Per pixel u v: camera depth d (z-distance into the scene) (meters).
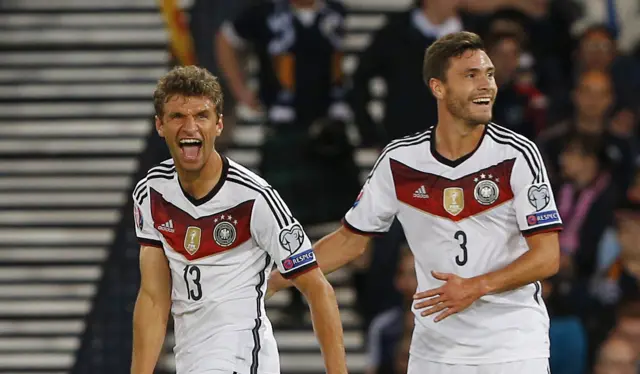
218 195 18.47
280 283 19.95
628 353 29.17
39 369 35.94
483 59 18.95
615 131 34.72
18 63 41.38
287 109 33.88
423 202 19.48
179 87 17.89
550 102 34.47
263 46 34.06
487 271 19.27
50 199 38.75
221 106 18.28
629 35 42.91
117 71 41.09
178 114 17.84
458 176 19.28
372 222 20.06
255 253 18.69
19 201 38.75
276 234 18.41
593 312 30.20
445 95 19.14
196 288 18.61
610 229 32.03
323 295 18.44
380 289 31.92
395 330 30.08
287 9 33.94
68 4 42.41
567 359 29.44
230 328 18.45
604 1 41.59
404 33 32.62
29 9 42.25
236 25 34.22
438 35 32.66
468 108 18.92
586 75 34.03
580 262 31.98
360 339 33.88
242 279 18.59
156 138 30.58
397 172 19.67
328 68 33.94
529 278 18.83
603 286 30.72
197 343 18.59
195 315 18.66
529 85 33.97
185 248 18.58
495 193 19.14
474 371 19.34
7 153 39.59
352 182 33.31
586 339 29.97
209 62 34.78
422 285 19.78
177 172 18.61
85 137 39.84
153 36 41.59
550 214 18.94
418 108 32.62
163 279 18.98
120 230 30.00
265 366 18.50
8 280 37.62
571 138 32.81
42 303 37.28
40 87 40.84
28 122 40.25
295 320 33.84
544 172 19.09
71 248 38.09
